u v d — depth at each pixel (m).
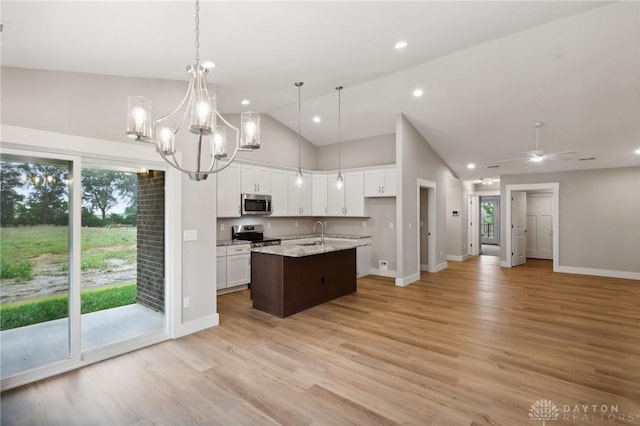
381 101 5.46
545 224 9.02
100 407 2.22
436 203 7.12
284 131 6.71
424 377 2.61
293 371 2.71
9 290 2.60
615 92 4.27
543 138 5.62
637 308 4.38
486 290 5.42
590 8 3.05
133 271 3.44
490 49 3.85
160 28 2.21
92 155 2.85
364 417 2.12
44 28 1.99
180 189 3.41
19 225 2.61
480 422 2.06
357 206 6.60
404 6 2.49
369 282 6.04
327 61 3.48
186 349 3.13
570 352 3.04
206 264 3.68
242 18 2.25
